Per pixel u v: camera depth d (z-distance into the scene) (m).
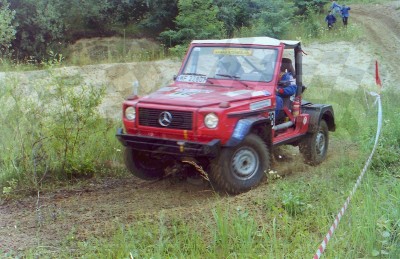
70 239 5.96
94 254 5.43
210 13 22.67
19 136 8.54
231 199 7.20
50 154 8.68
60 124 8.75
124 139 7.76
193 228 6.09
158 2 23.94
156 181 8.59
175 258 5.23
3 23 16.70
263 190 7.52
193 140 7.34
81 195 7.84
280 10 25.36
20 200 7.60
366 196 6.43
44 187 8.20
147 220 6.34
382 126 9.87
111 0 24.02
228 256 5.29
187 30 22.19
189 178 8.52
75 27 23.05
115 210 7.04
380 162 8.38
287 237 5.79
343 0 39.09
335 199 6.73
